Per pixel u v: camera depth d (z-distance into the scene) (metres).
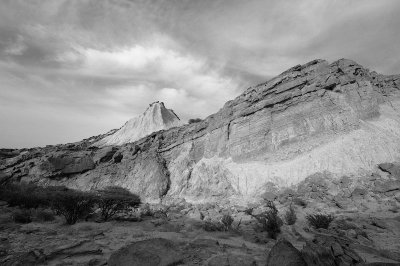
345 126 30.55
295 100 35.97
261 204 26.31
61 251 9.95
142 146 50.09
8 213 22.19
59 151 53.72
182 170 40.94
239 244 12.45
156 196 37.56
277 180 30.06
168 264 8.90
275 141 34.50
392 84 35.91
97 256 9.99
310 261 7.92
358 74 35.97
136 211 27.38
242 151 36.75
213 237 14.11
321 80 35.31
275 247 8.14
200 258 9.84
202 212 25.44
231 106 43.84
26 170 48.38
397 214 16.84
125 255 8.98
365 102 31.59
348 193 22.77
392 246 11.37
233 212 24.64
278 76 40.56
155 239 9.87
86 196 21.53
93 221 20.62
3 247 10.84
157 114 87.00
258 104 39.38
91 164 48.62
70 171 47.31
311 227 15.67
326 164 28.00
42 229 15.64
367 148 27.33
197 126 47.09
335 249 8.97
